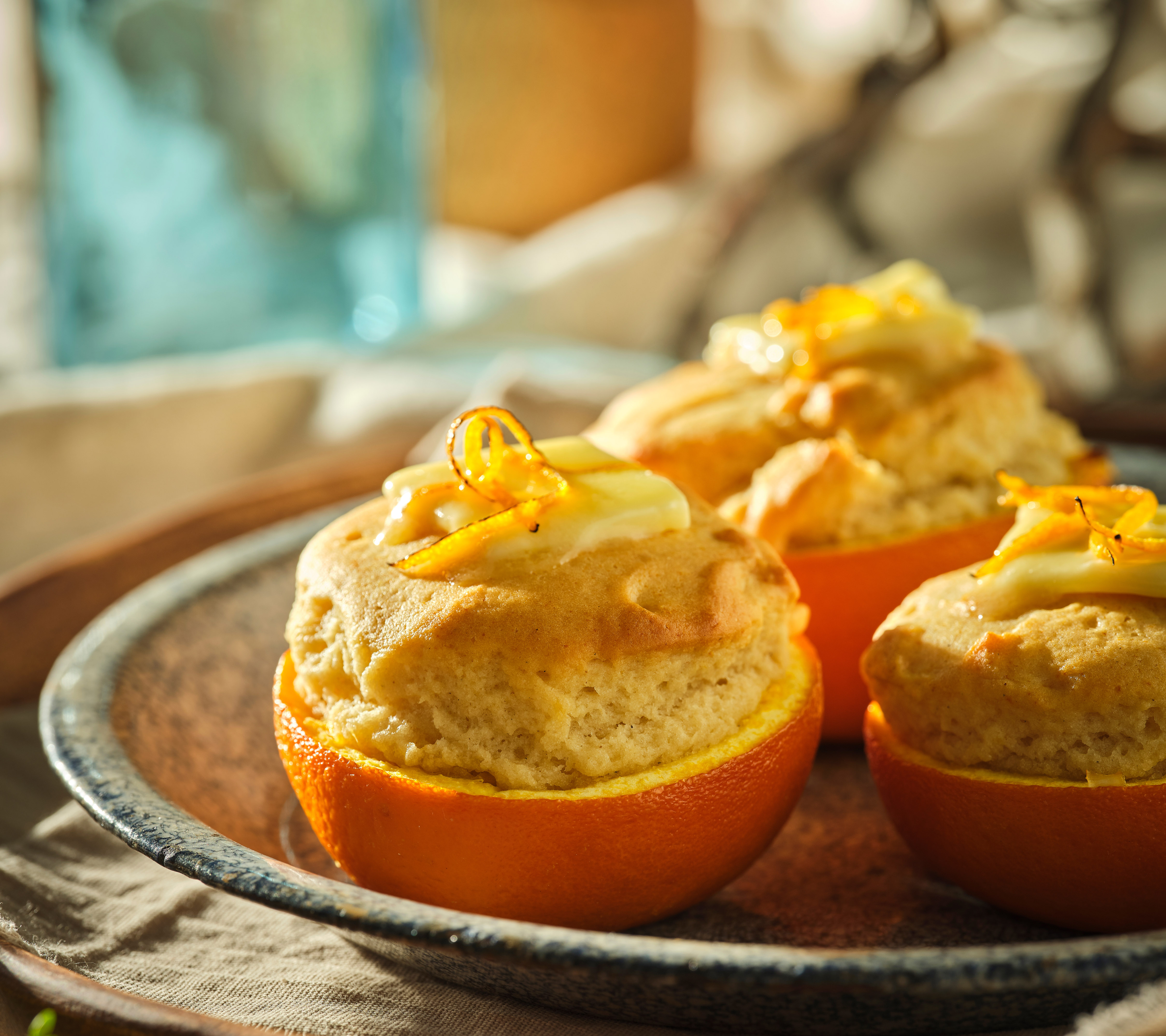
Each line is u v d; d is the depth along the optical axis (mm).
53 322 681
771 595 365
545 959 312
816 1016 321
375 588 356
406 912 320
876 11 1093
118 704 390
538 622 345
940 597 370
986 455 413
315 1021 338
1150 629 349
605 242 876
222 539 491
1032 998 316
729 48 1186
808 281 819
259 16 663
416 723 349
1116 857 343
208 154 676
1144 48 772
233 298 698
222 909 366
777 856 379
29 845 383
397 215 736
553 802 341
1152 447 526
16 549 583
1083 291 692
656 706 351
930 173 825
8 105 720
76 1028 326
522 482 363
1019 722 352
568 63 1098
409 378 634
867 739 374
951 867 359
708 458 414
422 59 775
